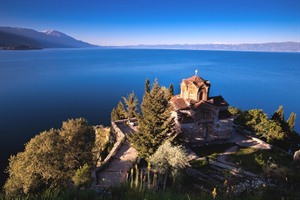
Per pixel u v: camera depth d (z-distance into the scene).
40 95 139.88
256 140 55.41
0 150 72.62
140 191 11.77
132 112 67.38
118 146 49.66
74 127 45.88
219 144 52.91
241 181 29.03
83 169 34.47
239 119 67.50
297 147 61.41
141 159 42.72
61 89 158.75
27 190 33.19
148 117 41.75
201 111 50.78
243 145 52.84
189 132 51.12
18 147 74.81
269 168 30.78
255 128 61.97
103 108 119.25
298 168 29.73
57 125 93.88
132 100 68.06
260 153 48.59
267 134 59.91
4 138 80.69
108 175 38.69
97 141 64.19
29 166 35.44
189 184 33.72
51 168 36.25
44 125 93.56
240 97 157.12
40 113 107.69
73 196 11.16
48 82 181.88
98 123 98.50
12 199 10.52
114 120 70.19
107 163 43.00
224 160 45.12
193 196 13.28
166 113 48.22
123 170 40.44
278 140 58.88
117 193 12.50
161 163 33.28
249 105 139.88
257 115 64.94
